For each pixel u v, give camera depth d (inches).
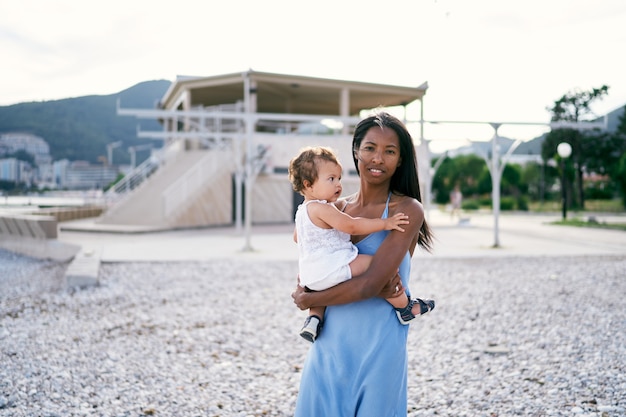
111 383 184.2
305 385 94.4
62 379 186.4
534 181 2249.0
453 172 2458.2
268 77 1074.7
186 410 161.8
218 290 362.3
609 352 207.6
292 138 1098.1
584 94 2201.0
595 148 2190.0
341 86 1132.5
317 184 93.4
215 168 1016.9
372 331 90.4
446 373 194.5
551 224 1047.0
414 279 401.7
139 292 354.6
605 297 319.3
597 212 1680.6
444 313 290.8
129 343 235.9
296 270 444.8
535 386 173.8
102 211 1183.6
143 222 937.5
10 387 176.6
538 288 354.0
